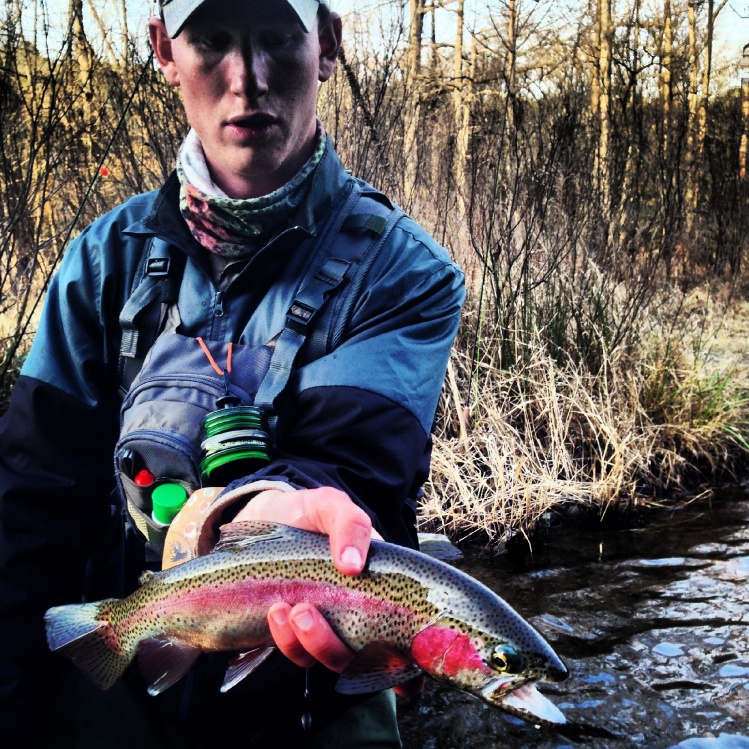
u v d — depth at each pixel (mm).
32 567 1915
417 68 8805
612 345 5980
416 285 1830
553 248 6215
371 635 1388
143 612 1571
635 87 7719
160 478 1678
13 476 1912
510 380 5504
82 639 1646
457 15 9594
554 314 6012
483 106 7254
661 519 4980
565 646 3494
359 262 1805
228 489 1561
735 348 7270
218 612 1480
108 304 1929
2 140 5145
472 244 5840
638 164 7078
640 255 6906
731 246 9617
